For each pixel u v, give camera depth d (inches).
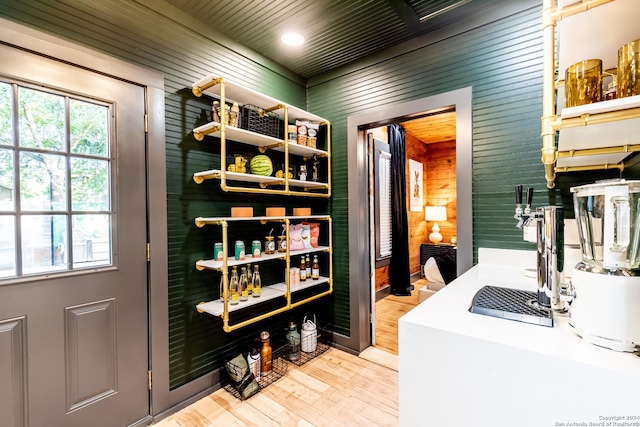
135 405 67.4
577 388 28.2
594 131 36.4
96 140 62.4
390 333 120.6
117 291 64.8
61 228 58.1
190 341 77.7
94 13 61.8
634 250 30.5
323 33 85.4
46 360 55.9
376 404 75.5
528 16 69.6
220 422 69.6
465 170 77.6
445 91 81.9
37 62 54.7
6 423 51.9
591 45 40.2
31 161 54.9
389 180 172.7
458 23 79.6
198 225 78.4
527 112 69.6
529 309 40.3
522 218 44.1
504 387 31.9
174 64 75.0
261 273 98.0
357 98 100.8
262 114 89.5
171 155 74.3
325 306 111.5
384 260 167.9
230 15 77.4
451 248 194.9
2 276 51.9
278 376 87.8
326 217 104.2
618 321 29.8
